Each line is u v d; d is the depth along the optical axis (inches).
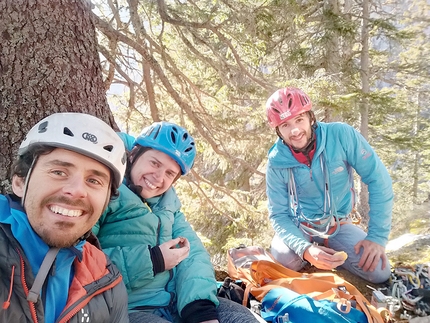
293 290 56.7
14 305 27.8
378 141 290.7
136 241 47.3
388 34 243.0
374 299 61.1
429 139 317.4
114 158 32.9
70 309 30.2
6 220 29.1
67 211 30.3
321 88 147.4
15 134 51.5
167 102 146.6
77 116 32.6
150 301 47.7
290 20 159.5
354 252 68.9
